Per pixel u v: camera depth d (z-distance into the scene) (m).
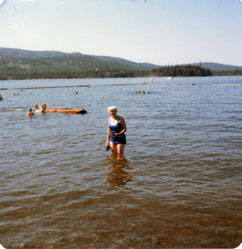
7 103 20.64
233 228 2.73
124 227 2.79
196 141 6.99
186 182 4.18
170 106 16.73
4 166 5.05
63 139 7.41
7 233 2.70
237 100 19.95
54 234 2.66
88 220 2.96
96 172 4.71
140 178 4.39
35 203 3.45
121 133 5.70
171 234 2.63
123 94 31.25
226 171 4.65
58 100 23.53
